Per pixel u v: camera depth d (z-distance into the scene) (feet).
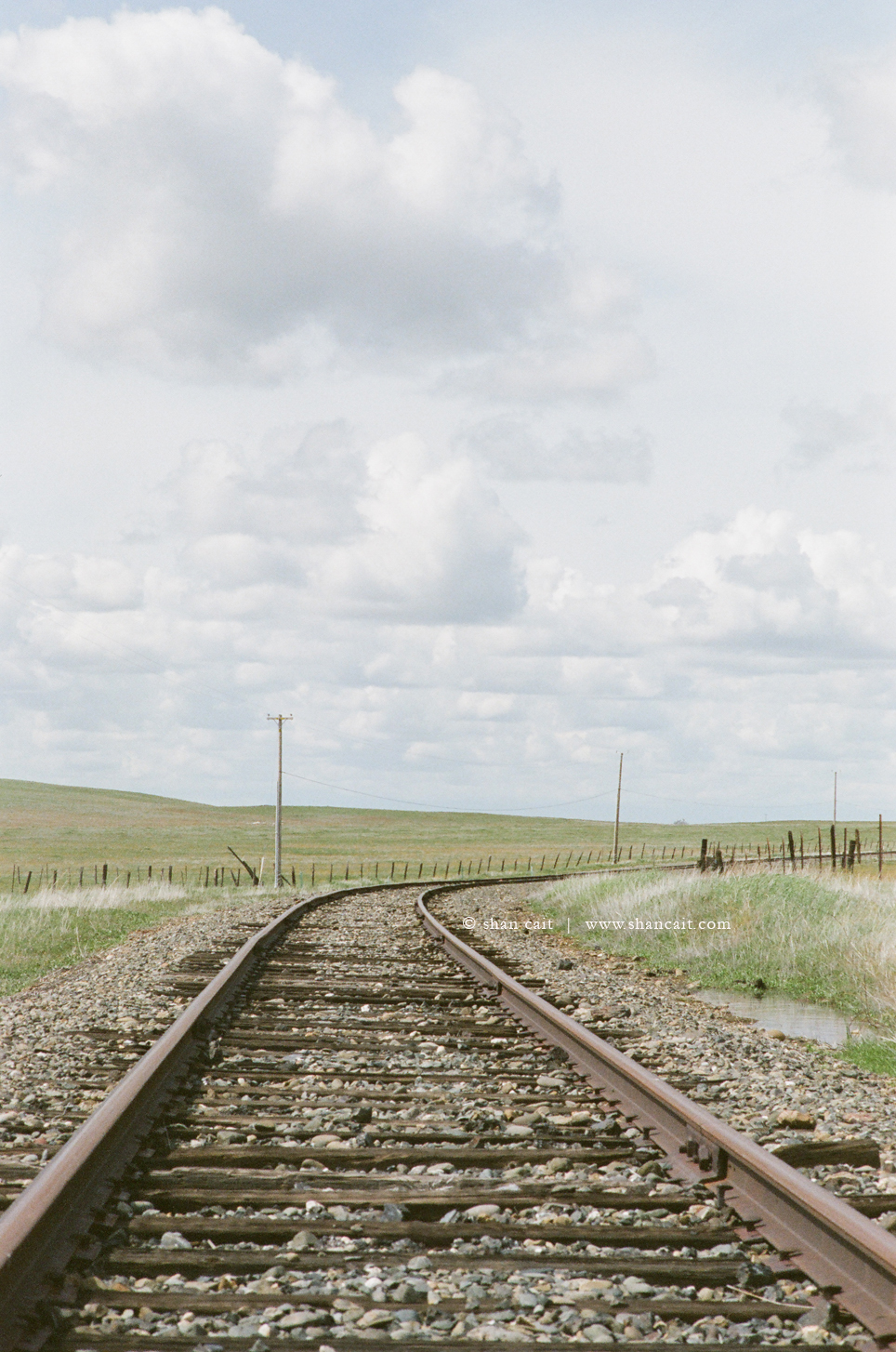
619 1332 11.97
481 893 120.88
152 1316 11.99
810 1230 14.03
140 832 416.26
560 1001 38.68
